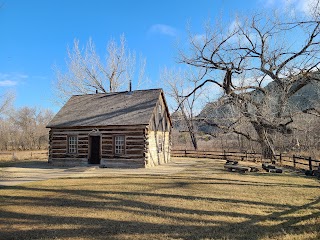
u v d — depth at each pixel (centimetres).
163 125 2684
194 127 4672
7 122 6706
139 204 1001
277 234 712
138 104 2517
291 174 1862
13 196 1138
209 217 856
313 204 1005
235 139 4866
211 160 2906
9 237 702
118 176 1694
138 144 2256
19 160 3064
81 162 2417
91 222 813
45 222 815
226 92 3195
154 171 1958
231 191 1221
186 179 1549
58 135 2530
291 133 2795
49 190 1253
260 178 1625
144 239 688
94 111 2609
